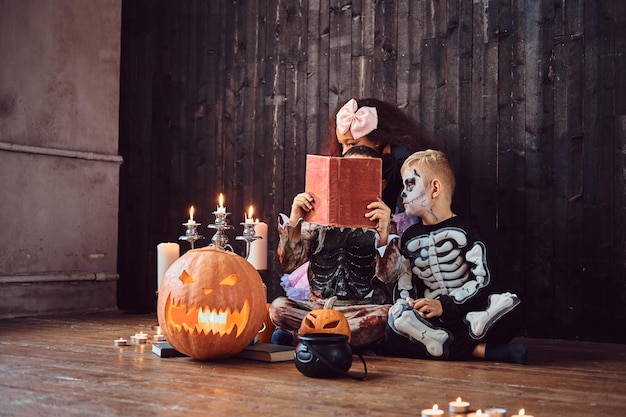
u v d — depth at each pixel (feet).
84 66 15.01
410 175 9.82
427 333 8.81
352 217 8.86
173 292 8.29
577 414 5.97
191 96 15.60
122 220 16.20
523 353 8.63
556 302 11.94
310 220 9.04
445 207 9.77
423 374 7.84
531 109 12.25
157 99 15.94
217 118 15.29
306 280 11.37
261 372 7.80
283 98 14.57
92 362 8.35
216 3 15.33
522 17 12.36
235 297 8.27
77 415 5.76
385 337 9.07
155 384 7.04
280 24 14.65
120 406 6.08
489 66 12.60
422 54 13.20
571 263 11.85
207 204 15.35
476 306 9.09
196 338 8.22
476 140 12.67
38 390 6.73
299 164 14.37
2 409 5.96
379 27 13.62
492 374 7.89
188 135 15.61
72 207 14.70
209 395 6.55
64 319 13.41
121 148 16.30
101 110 15.37
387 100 13.51
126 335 10.98
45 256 14.19
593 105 11.76
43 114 14.20
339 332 8.19
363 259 9.63
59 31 14.51
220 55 15.28
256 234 10.05
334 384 7.17
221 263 8.38
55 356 8.79
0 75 13.43
